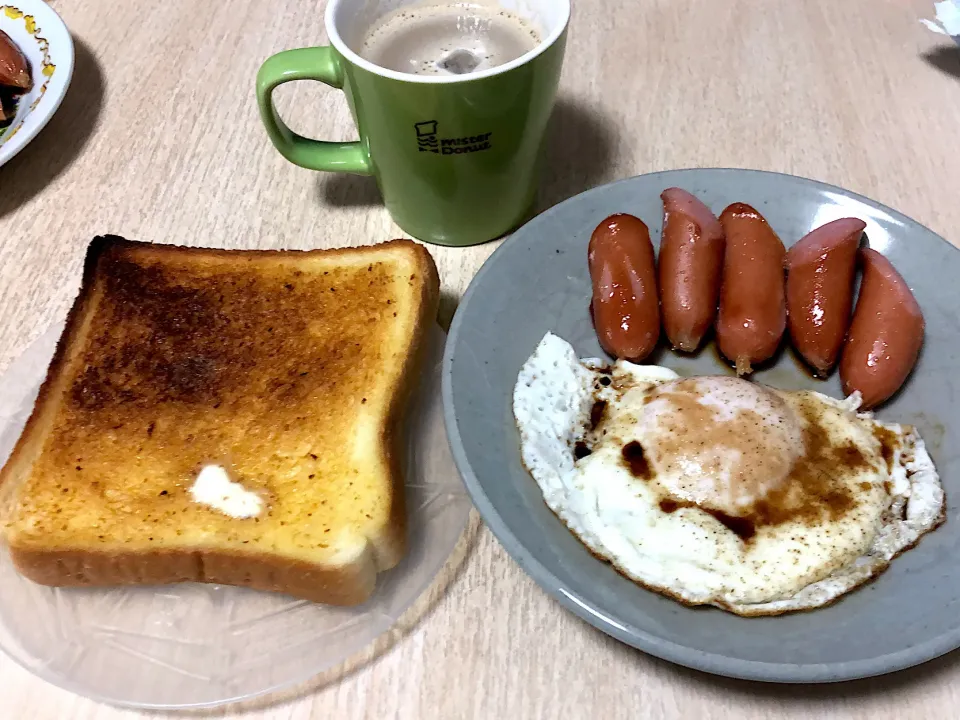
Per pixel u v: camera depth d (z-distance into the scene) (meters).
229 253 0.31
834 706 0.21
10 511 0.25
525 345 0.27
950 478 0.24
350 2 0.28
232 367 0.27
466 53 0.29
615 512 0.24
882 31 0.40
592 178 0.34
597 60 0.39
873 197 0.33
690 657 0.19
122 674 0.23
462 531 0.25
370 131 0.28
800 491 0.24
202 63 0.40
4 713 0.22
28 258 0.32
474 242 0.32
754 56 0.39
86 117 0.38
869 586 0.22
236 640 0.23
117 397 0.27
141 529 0.24
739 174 0.30
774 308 0.27
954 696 0.21
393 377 0.26
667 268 0.27
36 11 0.38
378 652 0.23
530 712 0.22
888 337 0.25
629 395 0.27
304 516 0.24
